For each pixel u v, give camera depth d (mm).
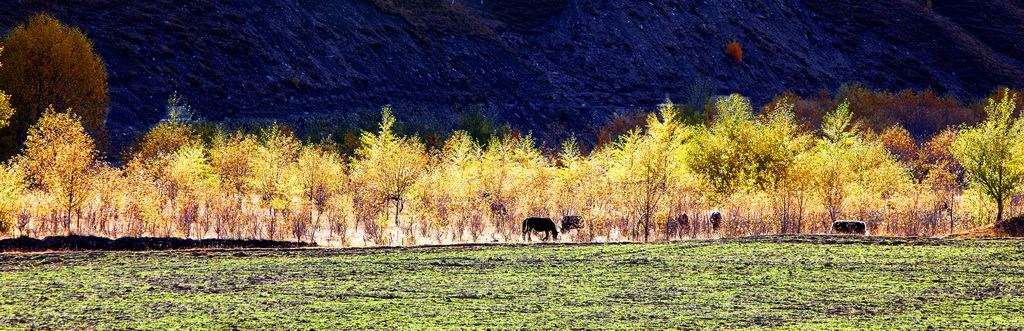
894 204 66625
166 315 32719
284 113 122750
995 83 194375
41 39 86750
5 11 115500
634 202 63125
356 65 141250
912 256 44688
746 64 181250
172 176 66438
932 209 66875
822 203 65375
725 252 46219
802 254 45406
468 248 48031
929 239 49781
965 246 47375
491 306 34656
